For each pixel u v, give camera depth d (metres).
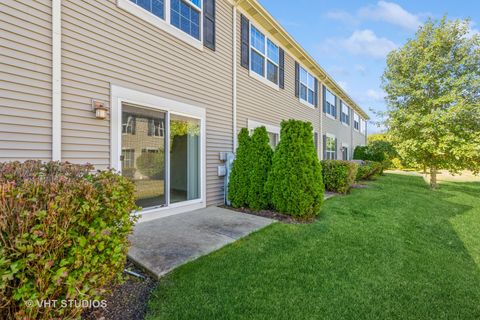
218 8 5.81
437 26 8.91
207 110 5.45
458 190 9.33
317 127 11.75
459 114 8.21
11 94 2.78
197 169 5.24
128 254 2.79
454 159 8.84
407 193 8.08
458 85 8.41
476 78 8.27
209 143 5.53
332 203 6.15
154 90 4.27
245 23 6.75
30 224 1.29
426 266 2.87
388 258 3.04
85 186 1.56
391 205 6.13
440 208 6.09
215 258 2.82
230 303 2.04
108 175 1.95
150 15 4.21
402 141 9.55
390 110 9.79
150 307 1.95
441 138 8.50
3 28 2.73
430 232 4.17
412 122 8.76
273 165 4.93
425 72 9.03
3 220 1.22
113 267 1.80
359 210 5.49
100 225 1.58
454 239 3.87
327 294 2.22
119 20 3.78
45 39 3.02
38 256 1.29
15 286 1.27
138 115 4.05
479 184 11.45
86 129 3.40
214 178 5.67
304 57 9.80
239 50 6.52
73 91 3.27
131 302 2.03
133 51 3.96
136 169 4.00
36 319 1.36
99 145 3.54
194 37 5.14
